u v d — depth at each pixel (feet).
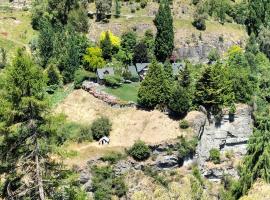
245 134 329.31
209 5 465.47
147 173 291.58
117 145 301.22
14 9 443.73
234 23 471.21
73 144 300.40
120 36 423.23
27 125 109.91
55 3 424.46
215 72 319.68
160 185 287.89
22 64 107.76
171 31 410.11
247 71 369.09
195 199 288.10
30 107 109.29
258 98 349.41
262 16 480.64
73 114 329.11
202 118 314.55
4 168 111.04
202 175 310.04
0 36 399.65
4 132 109.29
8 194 111.86
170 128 309.42
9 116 107.34
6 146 110.42
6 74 108.68
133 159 294.46
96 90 348.79
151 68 326.24
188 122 309.22
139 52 397.80
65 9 428.15
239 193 187.93
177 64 393.50
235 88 333.01
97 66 376.27
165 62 389.39
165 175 294.46
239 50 419.33
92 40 416.87
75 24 419.95
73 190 118.21
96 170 283.79
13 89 107.04
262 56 436.76
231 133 326.44
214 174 311.68
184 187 289.12
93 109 331.98
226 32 449.48
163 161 296.30
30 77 107.86
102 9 430.61
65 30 408.67
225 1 481.05
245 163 188.75
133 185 284.82
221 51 435.94
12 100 107.55
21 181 114.01
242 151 330.75
